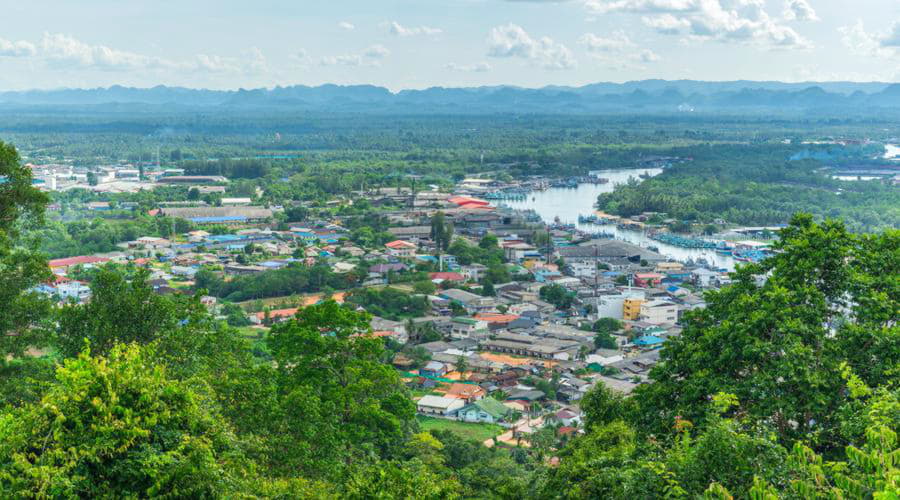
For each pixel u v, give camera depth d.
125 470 39.56
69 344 76.69
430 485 51.59
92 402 39.75
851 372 51.78
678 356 65.06
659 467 42.56
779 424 55.22
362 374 76.38
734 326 59.66
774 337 57.81
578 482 57.62
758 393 54.97
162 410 41.97
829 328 61.53
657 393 62.72
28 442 38.84
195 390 53.47
